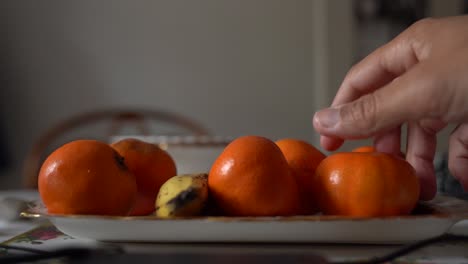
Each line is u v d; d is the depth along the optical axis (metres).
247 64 2.07
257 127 2.08
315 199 0.49
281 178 0.47
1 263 0.42
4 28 2.04
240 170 0.46
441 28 0.53
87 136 2.04
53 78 2.05
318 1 2.05
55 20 2.04
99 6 2.04
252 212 0.46
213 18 2.05
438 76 0.47
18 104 2.05
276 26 2.06
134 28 2.05
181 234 0.46
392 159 0.47
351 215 0.46
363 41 2.06
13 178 2.05
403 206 0.46
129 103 2.05
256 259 0.40
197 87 2.06
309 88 2.08
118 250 0.43
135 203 0.51
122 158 0.50
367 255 0.44
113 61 2.05
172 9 2.05
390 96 0.49
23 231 0.56
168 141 0.74
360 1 2.05
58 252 0.42
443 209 0.48
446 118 0.49
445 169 0.74
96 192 0.47
